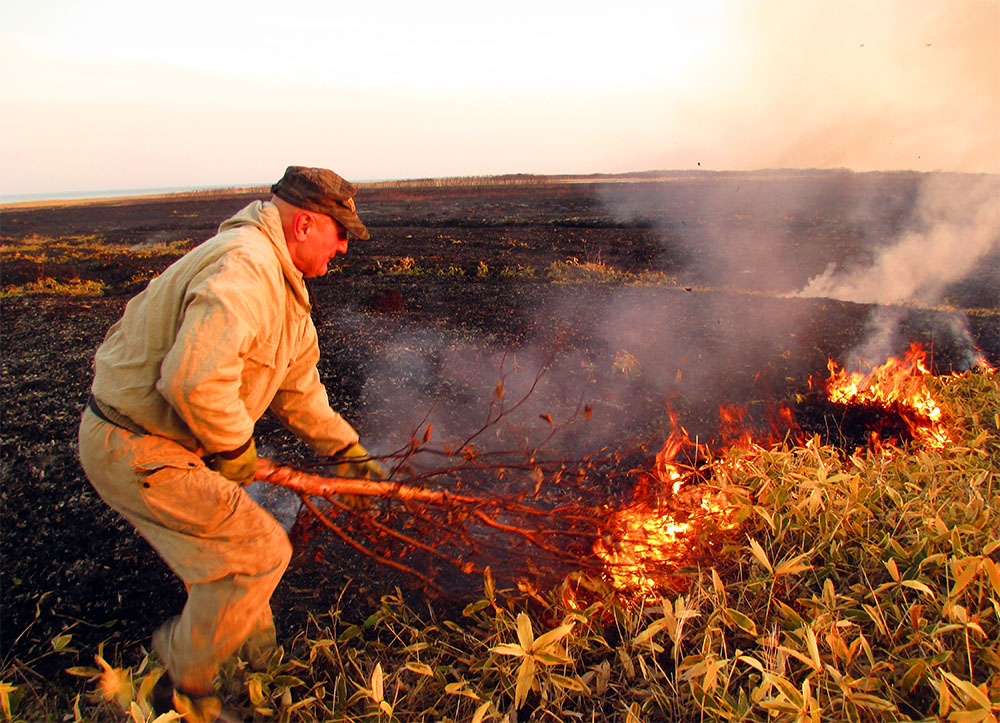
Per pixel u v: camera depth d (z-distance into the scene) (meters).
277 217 1.75
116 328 1.72
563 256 11.53
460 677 1.94
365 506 2.16
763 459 2.83
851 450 3.48
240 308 1.52
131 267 10.64
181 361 1.45
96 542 2.64
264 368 1.73
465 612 2.10
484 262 10.43
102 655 2.12
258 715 1.83
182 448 1.67
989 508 2.36
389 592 2.37
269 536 1.74
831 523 2.36
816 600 1.99
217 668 1.73
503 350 5.03
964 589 1.92
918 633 1.85
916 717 1.73
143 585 2.42
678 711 1.81
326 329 5.65
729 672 1.82
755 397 4.11
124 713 1.85
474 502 2.15
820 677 1.76
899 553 2.19
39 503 2.93
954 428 3.55
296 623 2.24
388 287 7.92
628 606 2.18
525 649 1.81
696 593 2.14
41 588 2.39
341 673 1.91
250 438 1.68
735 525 2.41
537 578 2.29
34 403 4.26
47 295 8.46
